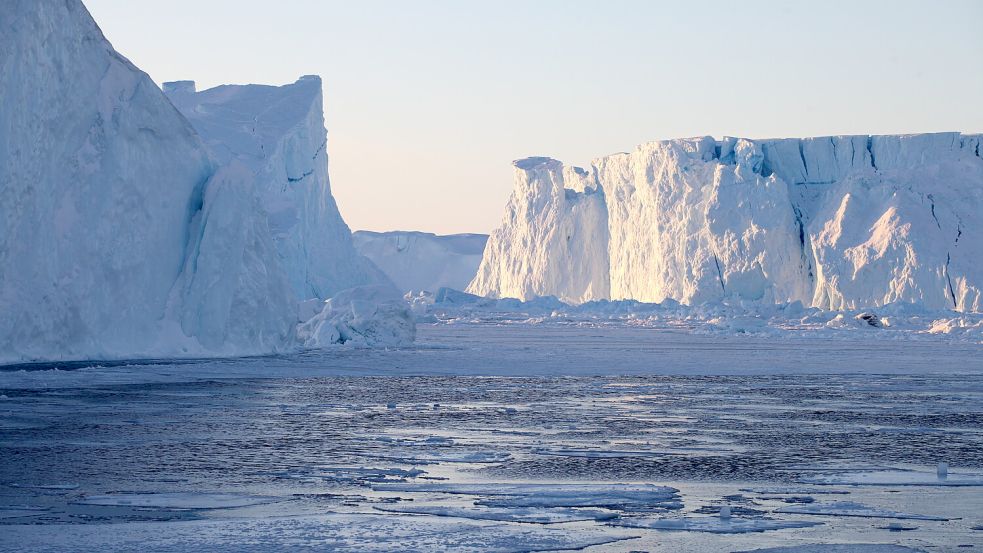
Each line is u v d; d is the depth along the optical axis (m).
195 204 85.88
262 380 66.00
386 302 110.75
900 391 62.88
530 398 56.59
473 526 23.64
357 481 29.94
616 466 33.12
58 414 45.81
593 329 176.62
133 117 79.69
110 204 77.38
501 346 114.12
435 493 28.11
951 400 56.94
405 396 57.00
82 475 30.73
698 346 119.69
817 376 75.38
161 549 21.00
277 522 23.75
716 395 59.34
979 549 21.70
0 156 67.56
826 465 33.66
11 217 69.19
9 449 35.59
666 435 41.03
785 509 26.16
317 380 66.94
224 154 187.50
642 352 105.00
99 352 76.50
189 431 40.88
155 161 81.56
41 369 67.38
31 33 69.81
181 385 61.03
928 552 21.39
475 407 51.38
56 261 73.44
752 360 93.31
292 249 163.38
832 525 24.23
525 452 36.06
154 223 81.12
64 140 73.94
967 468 33.22
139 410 47.94
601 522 24.33
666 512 25.72
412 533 22.70
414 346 107.69
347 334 108.88
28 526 23.39
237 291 85.62
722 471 32.34
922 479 30.89
